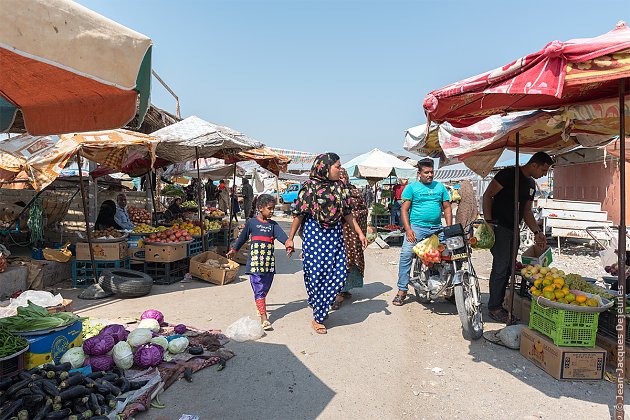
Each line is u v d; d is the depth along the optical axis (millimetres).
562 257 11500
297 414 3324
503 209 5469
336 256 5117
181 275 8336
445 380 3932
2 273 6227
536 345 4285
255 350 4574
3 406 2910
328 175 5000
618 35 2701
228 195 20688
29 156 7004
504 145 6105
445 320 5684
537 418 3297
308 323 5500
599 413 3373
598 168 14406
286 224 21719
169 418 3227
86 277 7328
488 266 10125
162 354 4047
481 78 2941
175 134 7949
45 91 3123
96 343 3871
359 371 4102
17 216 8805
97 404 3049
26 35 1881
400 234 13633
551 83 2582
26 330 3600
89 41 2096
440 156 7812
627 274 5016
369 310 6133
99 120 3148
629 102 3170
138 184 19875
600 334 4422
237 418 3262
